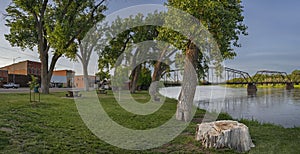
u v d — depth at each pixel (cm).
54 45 1593
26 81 3738
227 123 538
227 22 696
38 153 412
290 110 1482
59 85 3988
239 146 482
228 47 792
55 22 1709
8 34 1775
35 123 633
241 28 842
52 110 884
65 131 572
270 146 513
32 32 1833
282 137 608
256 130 702
